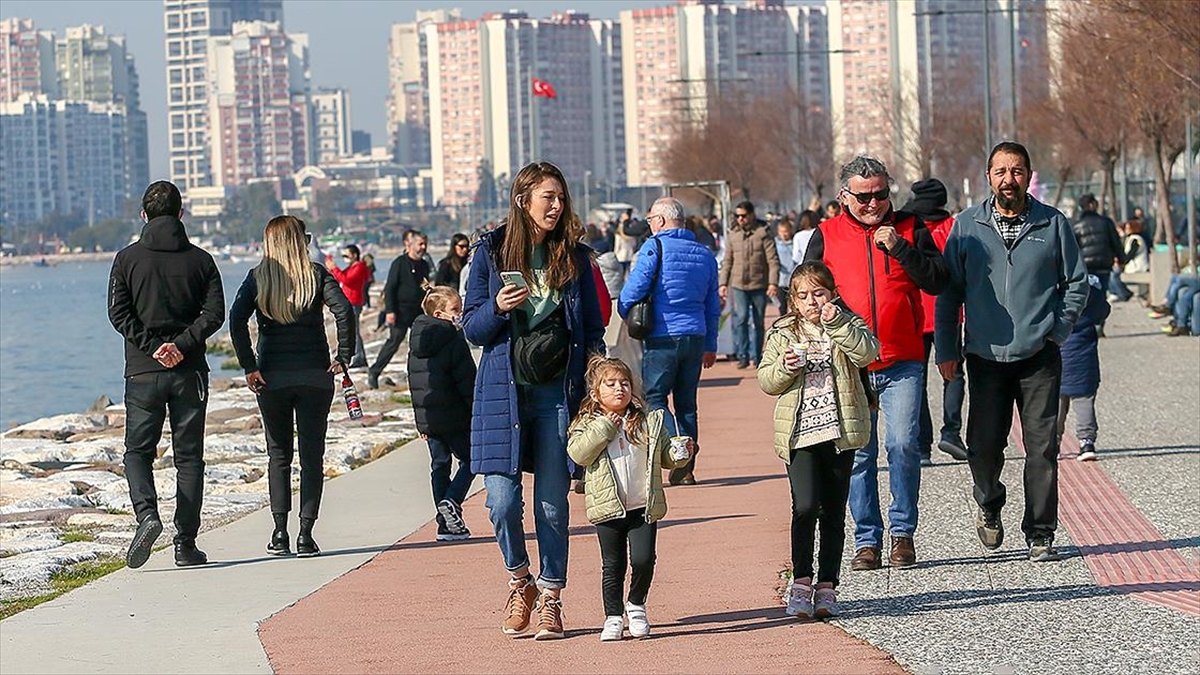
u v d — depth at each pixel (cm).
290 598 2098
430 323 2503
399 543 2508
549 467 1755
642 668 1644
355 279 6544
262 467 3603
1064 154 13562
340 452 3744
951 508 2609
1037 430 2142
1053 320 2106
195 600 2097
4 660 1786
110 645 1848
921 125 18275
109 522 2894
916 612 1870
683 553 2295
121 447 4081
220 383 6362
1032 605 1888
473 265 1756
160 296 2309
